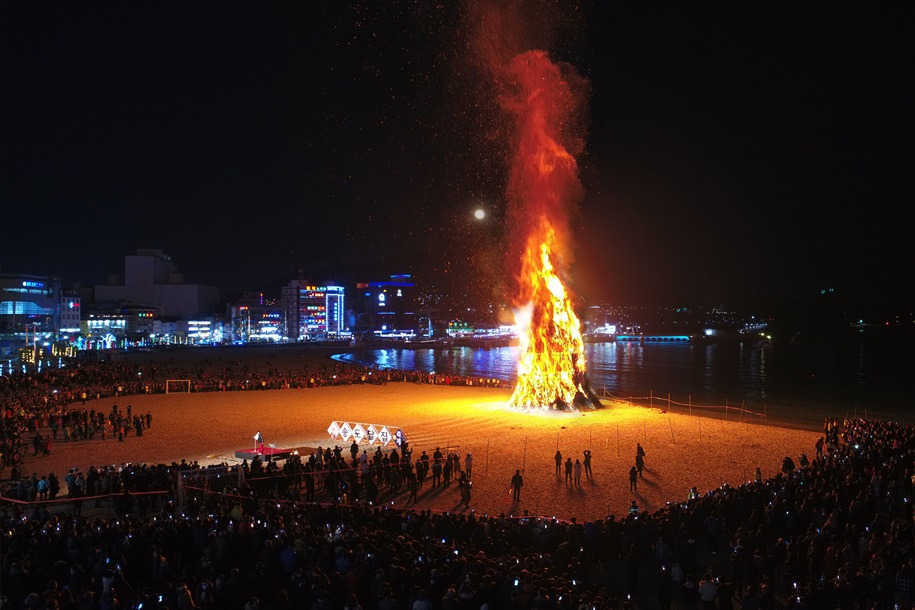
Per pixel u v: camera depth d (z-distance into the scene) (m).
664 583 19.33
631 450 45.53
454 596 15.34
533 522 24.66
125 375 90.44
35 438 42.84
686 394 95.25
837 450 38.44
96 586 17.17
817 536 20.56
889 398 90.06
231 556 19.77
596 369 152.50
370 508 25.78
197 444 46.94
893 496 29.41
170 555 18.78
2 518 23.19
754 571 19.48
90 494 29.59
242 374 106.50
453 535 23.45
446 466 36.06
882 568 17.67
